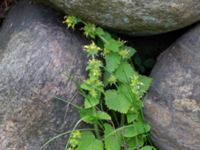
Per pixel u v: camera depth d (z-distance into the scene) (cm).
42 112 126
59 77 127
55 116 127
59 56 129
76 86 128
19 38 134
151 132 133
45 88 125
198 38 128
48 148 128
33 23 135
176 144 128
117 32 137
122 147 132
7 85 127
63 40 132
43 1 138
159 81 132
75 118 129
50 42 130
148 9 119
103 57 137
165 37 148
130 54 136
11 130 127
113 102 129
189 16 124
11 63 128
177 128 128
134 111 131
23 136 127
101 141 128
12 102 126
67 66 129
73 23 130
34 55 128
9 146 127
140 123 132
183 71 128
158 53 152
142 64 152
